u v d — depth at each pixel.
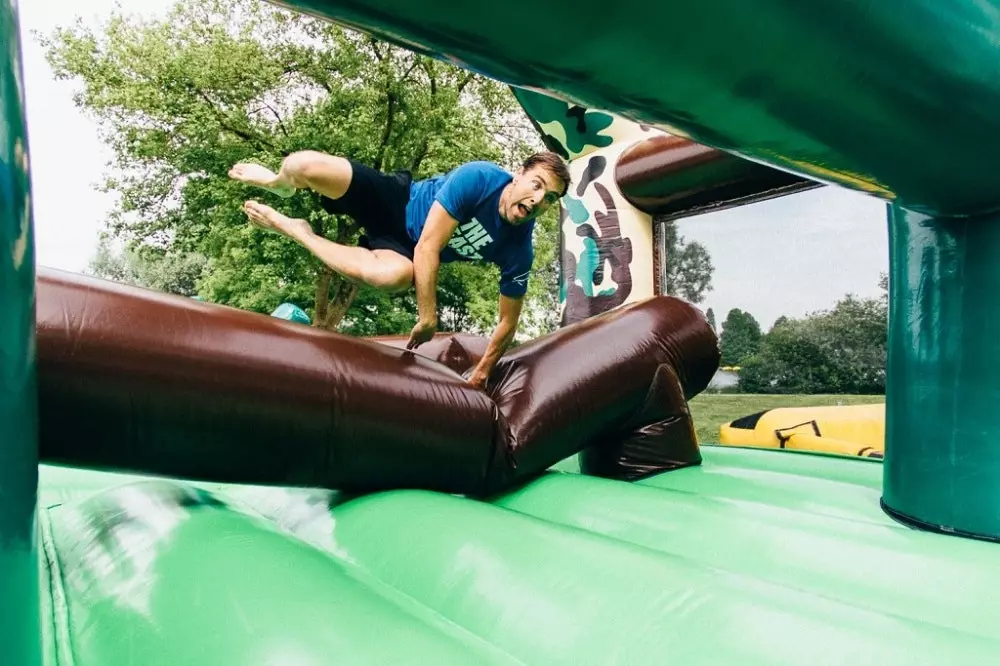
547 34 0.98
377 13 0.93
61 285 1.71
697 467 2.77
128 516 1.85
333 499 2.19
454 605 1.42
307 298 12.12
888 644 1.00
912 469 2.06
